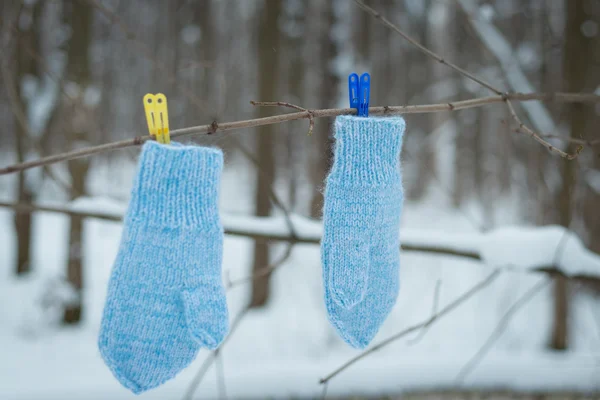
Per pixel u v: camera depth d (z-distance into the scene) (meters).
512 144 8.01
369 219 1.62
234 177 17.80
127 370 1.43
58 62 7.21
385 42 13.63
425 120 12.74
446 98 11.64
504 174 11.27
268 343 6.84
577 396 4.68
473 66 9.23
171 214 1.44
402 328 7.46
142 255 1.43
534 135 1.89
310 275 8.89
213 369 4.98
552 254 3.00
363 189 1.61
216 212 1.51
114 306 1.42
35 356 6.11
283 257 3.08
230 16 18.33
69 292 7.12
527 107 4.28
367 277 1.61
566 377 4.78
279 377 4.70
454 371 4.89
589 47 5.72
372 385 4.72
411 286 8.74
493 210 12.27
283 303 8.20
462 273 9.06
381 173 1.64
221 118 3.11
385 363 5.01
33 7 7.49
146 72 18.33
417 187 13.97
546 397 4.70
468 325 7.48
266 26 7.97
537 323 7.30
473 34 4.70
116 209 3.07
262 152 7.93
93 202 3.09
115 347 1.42
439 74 13.27
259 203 7.90
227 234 3.09
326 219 1.63
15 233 9.02
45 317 7.03
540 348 6.68
